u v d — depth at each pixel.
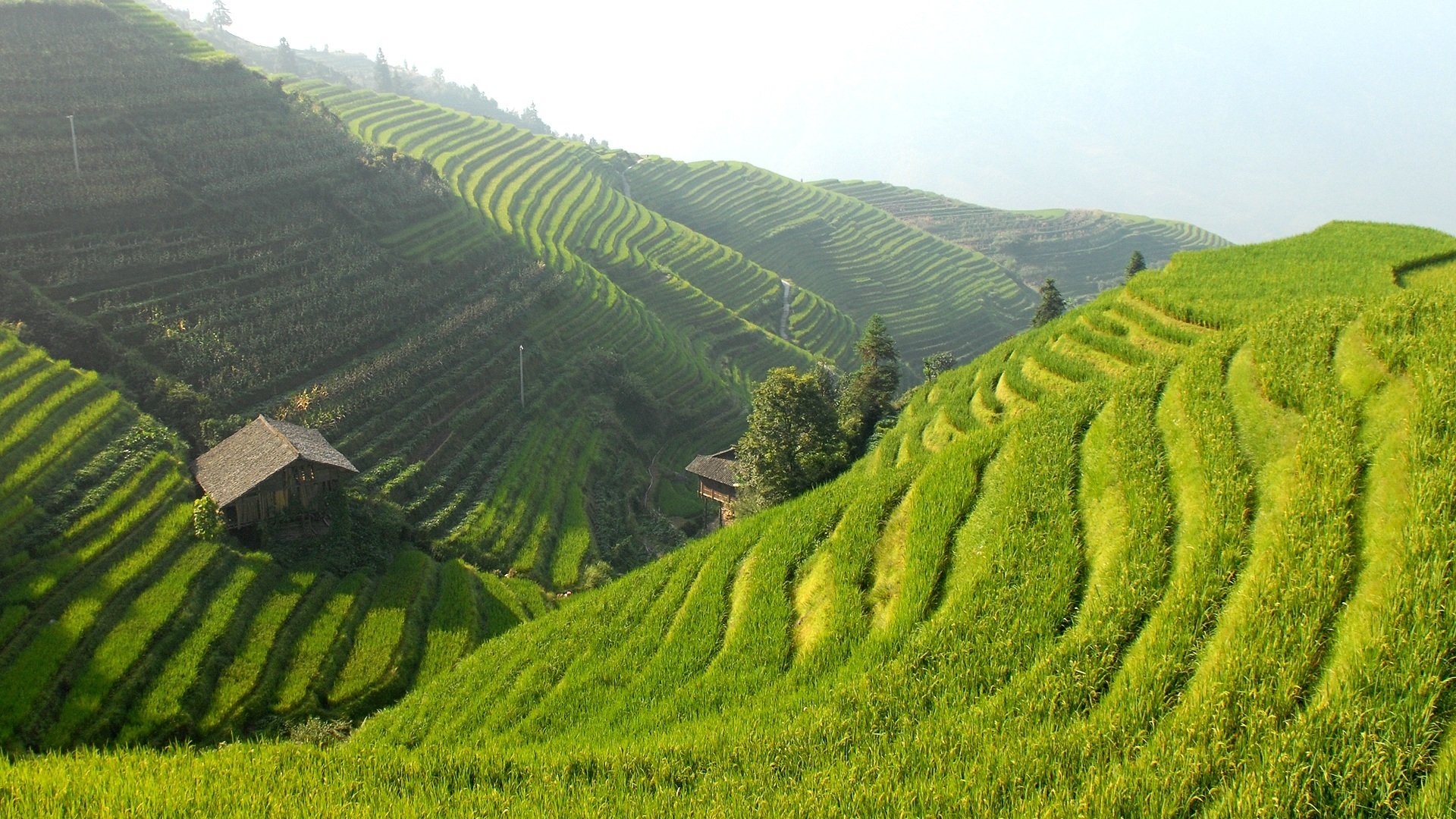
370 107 143.75
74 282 55.34
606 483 67.00
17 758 17.83
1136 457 21.16
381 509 46.97
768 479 48.31
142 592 34.72
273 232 69.56
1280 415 20.48
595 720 21.36
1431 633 12.35
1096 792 12.47
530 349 77.19
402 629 37.69
